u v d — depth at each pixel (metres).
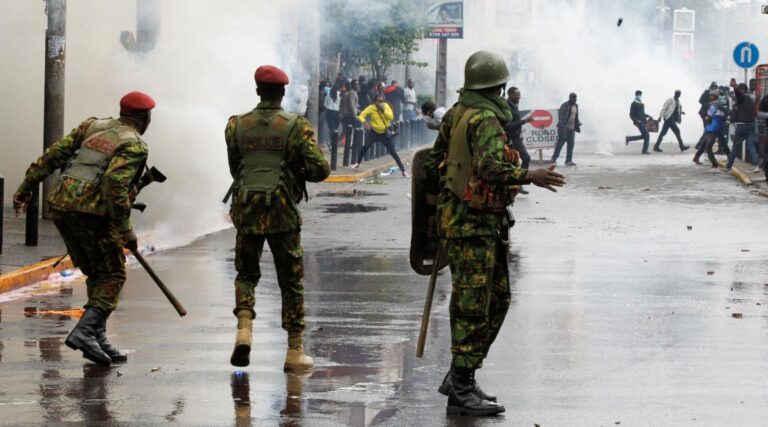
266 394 7.91
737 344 9.77
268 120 8.36
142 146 8.73
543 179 6.98
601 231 18.48
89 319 8.71
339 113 34.75
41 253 14.22
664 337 10.06
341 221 19.80
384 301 11.94
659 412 7.48
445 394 7.66
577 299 12.09
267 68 8.41
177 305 8.96
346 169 30.94
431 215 7.70
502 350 9.48
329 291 12.57
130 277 13.41
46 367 8.69
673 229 18.83
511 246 16.61
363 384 8.24
